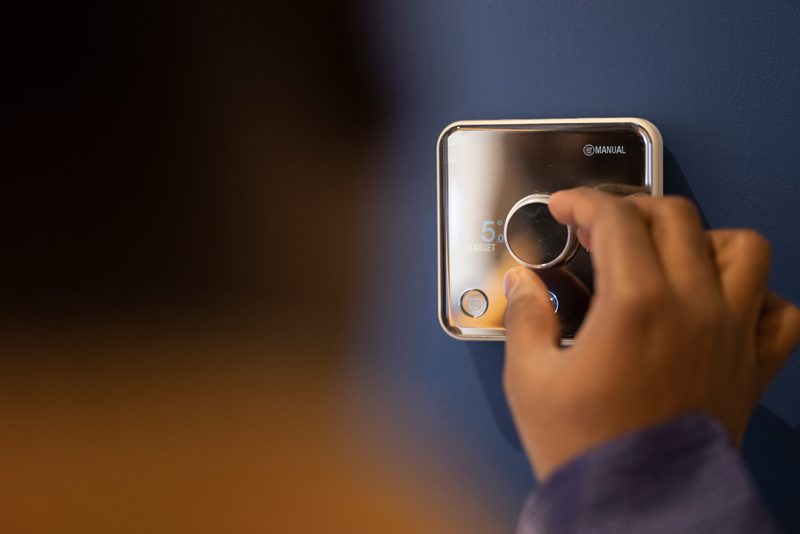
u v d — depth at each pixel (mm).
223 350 463
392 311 451
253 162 455
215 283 462
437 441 452
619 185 414
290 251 456
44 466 477
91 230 465
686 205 255
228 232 459
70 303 468
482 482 450
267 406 463
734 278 256
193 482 469
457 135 426
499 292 425
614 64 427
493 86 434
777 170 421
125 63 457
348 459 460
